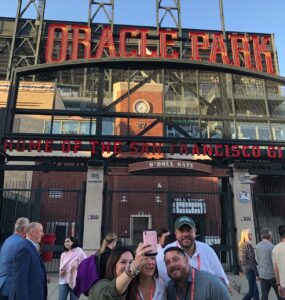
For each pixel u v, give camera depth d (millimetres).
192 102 20797
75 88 25672
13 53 32938
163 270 3412
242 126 18016
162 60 15570
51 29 16656
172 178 26344
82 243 12359
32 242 4484
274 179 21266
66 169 13445
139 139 13891
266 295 7199
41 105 24562
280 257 6324
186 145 14266
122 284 2785
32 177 23750
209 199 24656
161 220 24203
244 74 16031
